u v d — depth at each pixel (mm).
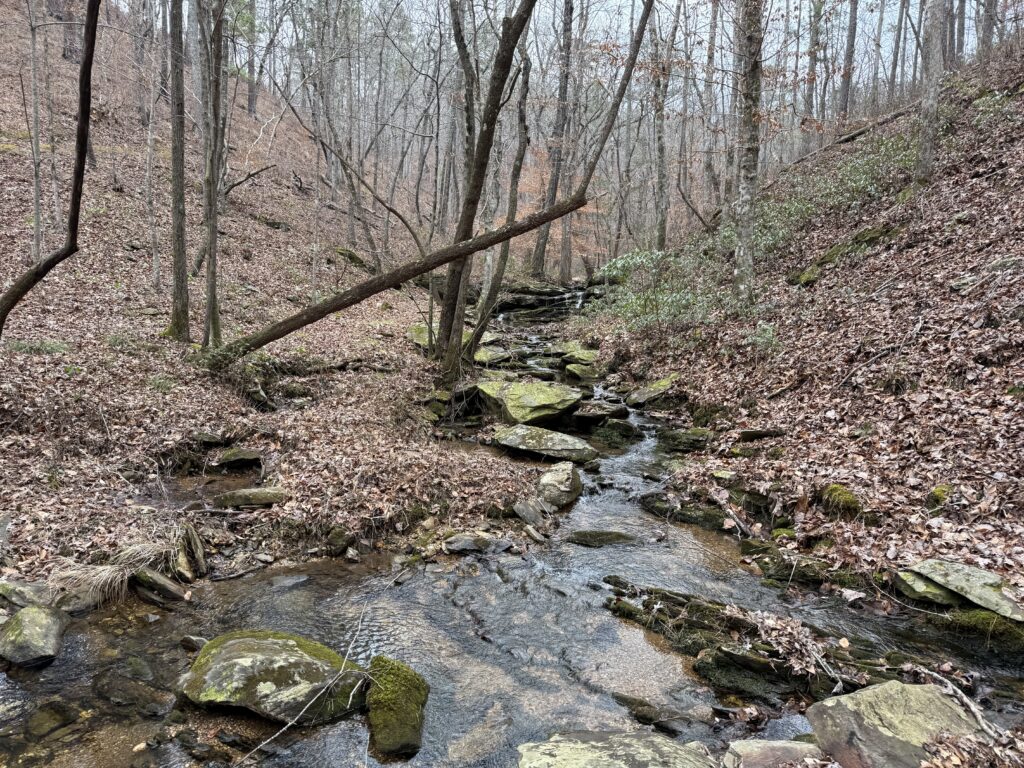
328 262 21750
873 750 3506
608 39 17578
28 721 3938
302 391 11555
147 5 18344
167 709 4137
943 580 5281
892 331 9703
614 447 10656
